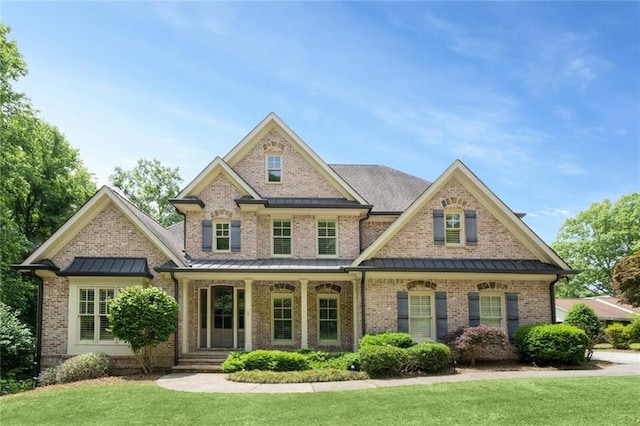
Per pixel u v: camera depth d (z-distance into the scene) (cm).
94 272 1848
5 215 2630
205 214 2136
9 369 1983
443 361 1644
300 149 2242
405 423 1013
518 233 2047
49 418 1126
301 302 2014
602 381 1399
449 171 2044
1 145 2530
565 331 1764
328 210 2166
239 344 2089
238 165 2234
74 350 1845
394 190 2448
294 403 1188
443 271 1919
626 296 3042
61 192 3294
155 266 1933
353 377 1528
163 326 1683
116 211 1964
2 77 2511
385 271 1909
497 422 1012
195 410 1147
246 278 1964
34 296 2941
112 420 1088
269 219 2194
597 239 5247
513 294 1983
